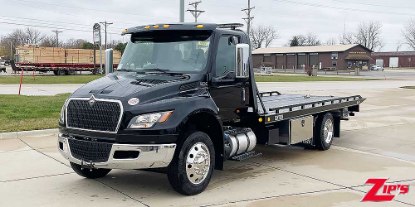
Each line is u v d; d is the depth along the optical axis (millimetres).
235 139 7418
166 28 7145
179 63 7066
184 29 7062
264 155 9508
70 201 6230
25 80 37719
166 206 6020
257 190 6824
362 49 101688
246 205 6094
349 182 7344
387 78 56906
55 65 53844
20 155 9117
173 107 6164
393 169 8273
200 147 6488
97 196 6461
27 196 6461
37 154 9211
